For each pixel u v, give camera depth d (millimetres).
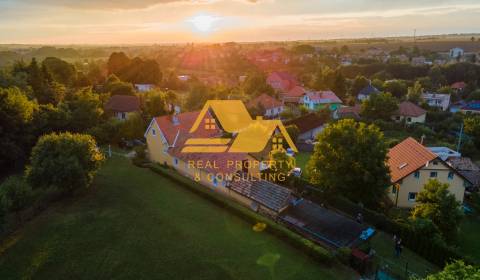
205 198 31250
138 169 38375
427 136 64875
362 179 30391
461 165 42969
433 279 14992
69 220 26703
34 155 30297
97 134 46188
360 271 22062
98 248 23234
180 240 24438
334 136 31953
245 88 96812
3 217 23703
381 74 134875
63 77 87312
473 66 131000
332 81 107562
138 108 62531
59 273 20672
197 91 72250
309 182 34938
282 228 25375
